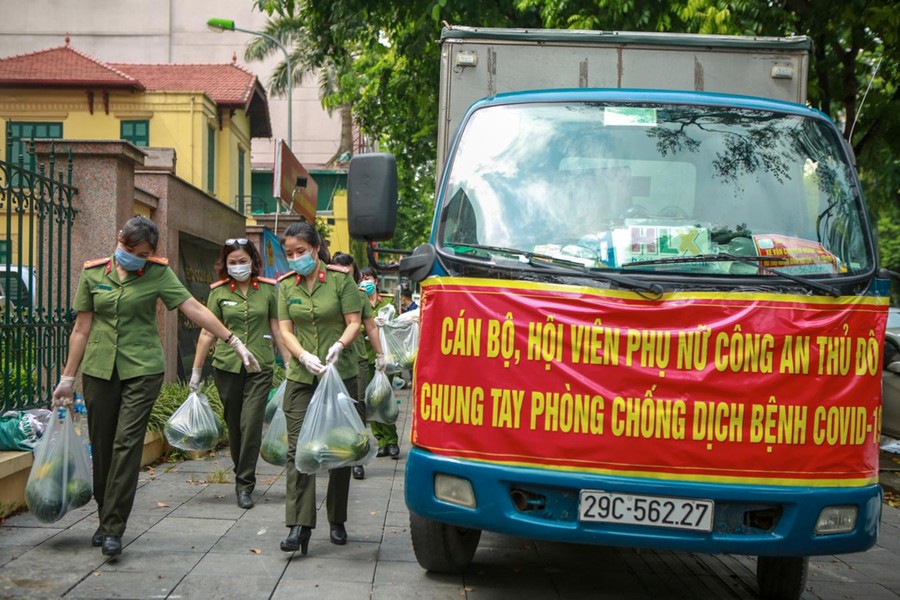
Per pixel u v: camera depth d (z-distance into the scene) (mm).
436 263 4719
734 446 4344
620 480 4340
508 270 4543
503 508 4430
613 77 6156
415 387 4699
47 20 42344
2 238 8492
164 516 6555
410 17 14727
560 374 4402
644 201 4805
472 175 4934
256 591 4969
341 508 5957
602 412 4371
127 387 5566
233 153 28156
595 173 4883
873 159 16438
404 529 6469
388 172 4883
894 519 8117
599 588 5406
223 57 43281
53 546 5637
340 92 23219
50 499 5574
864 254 4668
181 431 7312
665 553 6320
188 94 25125
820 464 4363
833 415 4383
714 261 4551
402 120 22109
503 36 6145
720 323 4379
